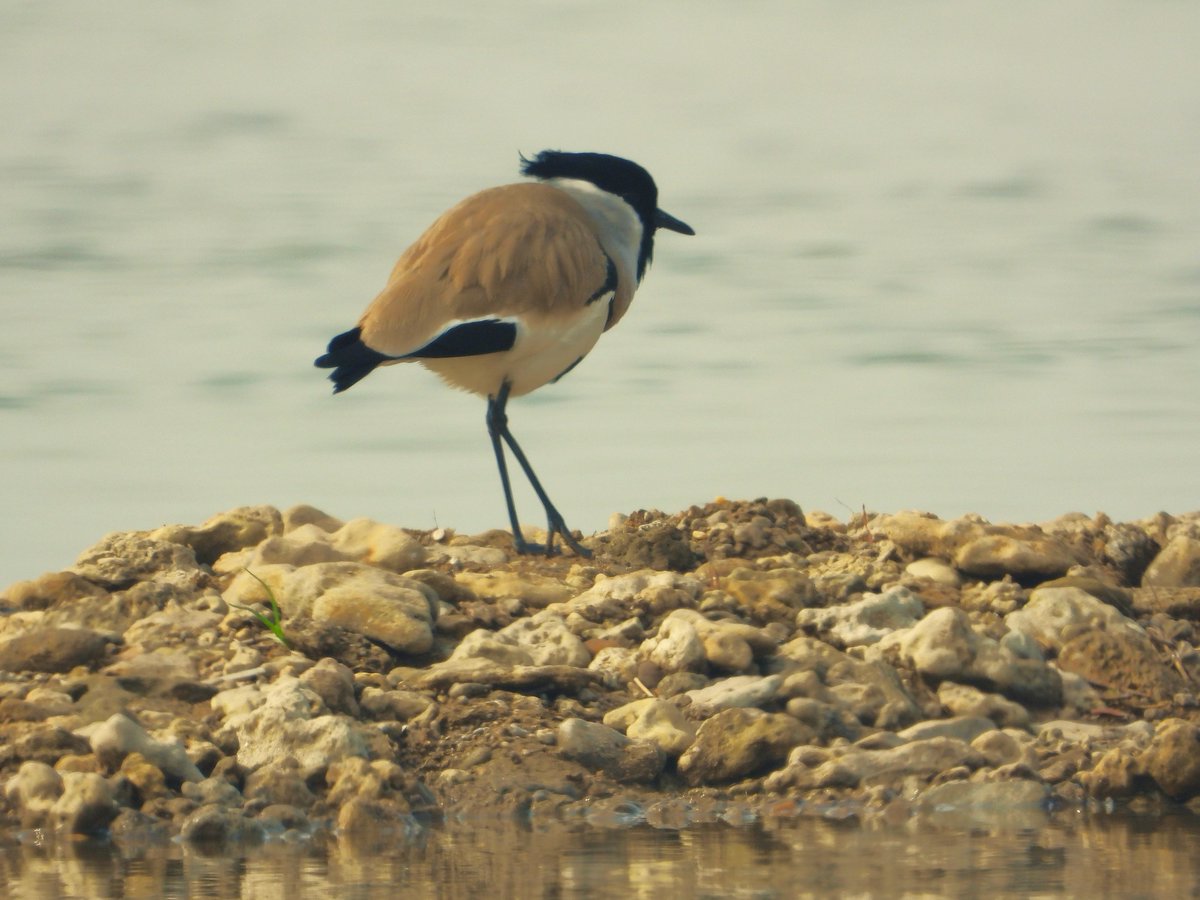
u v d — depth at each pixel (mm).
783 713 12156
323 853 10289
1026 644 13125
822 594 14164
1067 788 11500
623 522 16641
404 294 15203
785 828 10820
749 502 16297
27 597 13953
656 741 11797
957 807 11289
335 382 15094
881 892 9320
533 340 15414
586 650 13062
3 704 11789
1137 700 12938
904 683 12750
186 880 9680
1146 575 15312
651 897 9266
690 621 13125
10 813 10883
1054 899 9180
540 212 15766
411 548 14703
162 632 12984
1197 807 11336
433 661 13039
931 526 15078
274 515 15500
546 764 11602
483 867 9906
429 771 11578
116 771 11117
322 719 11469
